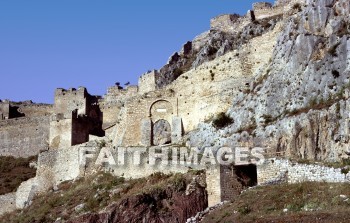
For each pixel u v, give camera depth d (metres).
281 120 71.50
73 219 69.88
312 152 66.69
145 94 92.06
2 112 122.06
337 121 65.62
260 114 76.19
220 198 63.44
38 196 87.12
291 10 86.50
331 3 76.12
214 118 82.44
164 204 67.12
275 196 56.25
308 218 49.12
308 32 75.94
